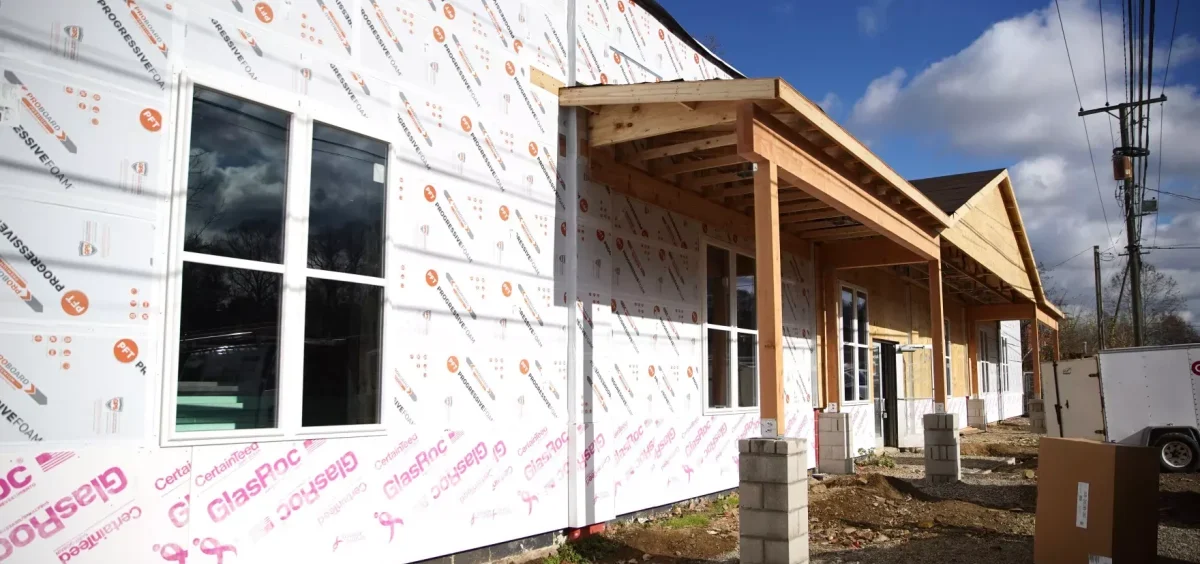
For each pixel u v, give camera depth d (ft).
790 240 37.22
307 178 15.71
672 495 26.81
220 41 14.39
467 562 18.66
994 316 70.28
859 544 23.41
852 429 42.91
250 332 14.58
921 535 24.57
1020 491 33.71
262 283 14.88
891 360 52.90
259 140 15.06
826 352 39.75
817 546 23.27
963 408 70.69
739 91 19.29
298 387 15.23
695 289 29.07
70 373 12.07
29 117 11.90
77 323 12.17
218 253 14.15
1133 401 43.27
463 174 19.40
